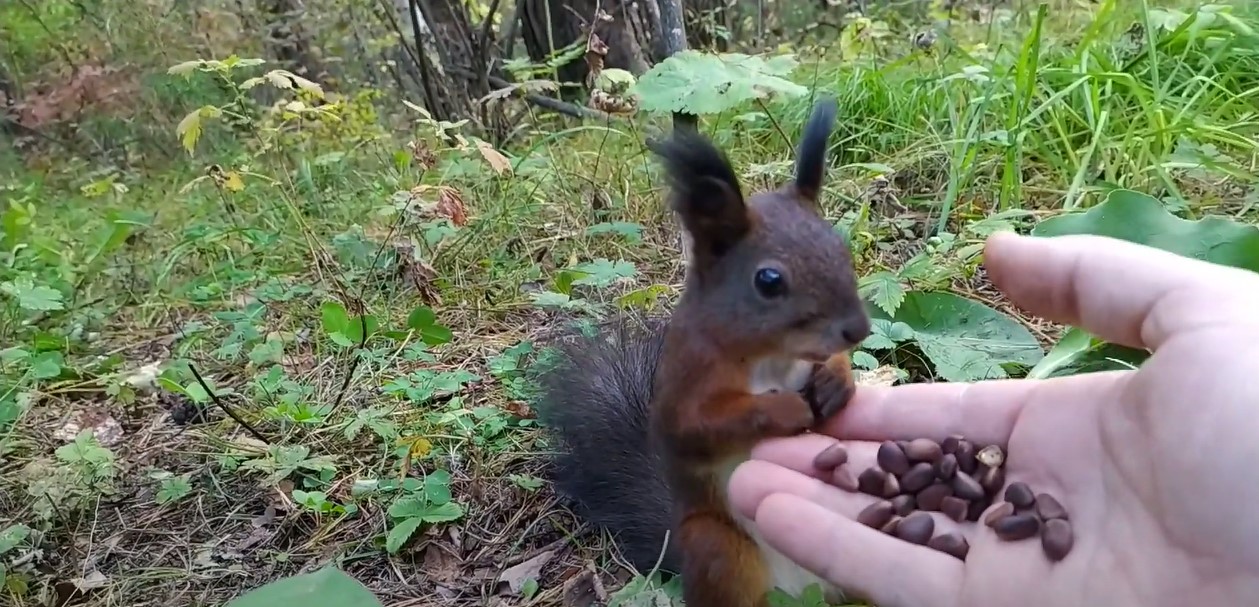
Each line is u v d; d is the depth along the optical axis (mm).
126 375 490
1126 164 516
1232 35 592
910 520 263
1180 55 602
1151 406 226
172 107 960
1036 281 264
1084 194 498
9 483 424
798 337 250
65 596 360
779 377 286
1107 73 545
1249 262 350
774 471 280
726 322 261
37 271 652
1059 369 355
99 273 643
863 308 251
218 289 580
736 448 283
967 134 547
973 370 376
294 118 652
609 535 351
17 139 980
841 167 569
